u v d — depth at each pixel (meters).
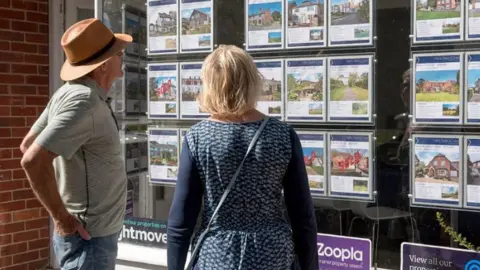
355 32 3.29
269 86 3.55
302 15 3.44
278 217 2.20
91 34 2.75
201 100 2.25
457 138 3.05
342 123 3.36
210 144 2.16
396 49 3.19
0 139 4.63
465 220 3.08
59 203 2.54
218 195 2.14
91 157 2.67
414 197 3.19
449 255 3.12
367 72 3.27
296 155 2.21
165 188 3.98
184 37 3.86
